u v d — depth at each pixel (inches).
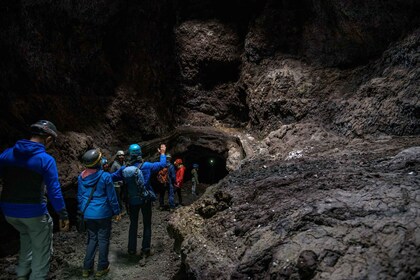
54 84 361.1
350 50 367.9
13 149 141.8
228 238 152.3
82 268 216.2
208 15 493.7
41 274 149.6
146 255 233.8
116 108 415.2
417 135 260.1
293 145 318.7
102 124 398.9
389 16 319.9
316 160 244.4
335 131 326.0
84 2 378.0
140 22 459.5
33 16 339.6
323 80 378.3
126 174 217.0
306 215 134.0
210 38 486.6
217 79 502.0
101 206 189.5
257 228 145.1
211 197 201.5
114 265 222.4
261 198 171.9
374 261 103.3
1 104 302.5
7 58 319.6
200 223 181.3
